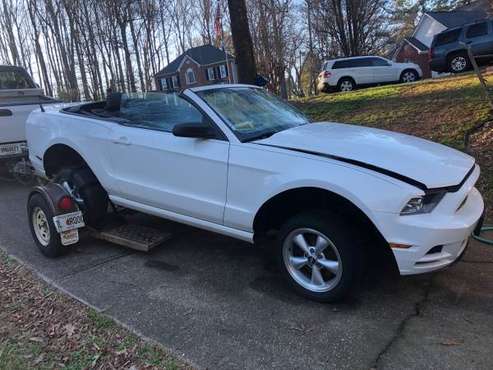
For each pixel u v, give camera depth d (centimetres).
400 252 317
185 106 424
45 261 475
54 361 300
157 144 432
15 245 525
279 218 394
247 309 361
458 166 353
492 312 339
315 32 3831
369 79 2019
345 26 3475
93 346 314
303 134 392
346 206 347
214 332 330
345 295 350
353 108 1028
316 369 287
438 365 285
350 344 310
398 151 354
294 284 373
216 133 399
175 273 431
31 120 573
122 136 461
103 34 2814
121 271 441
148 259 466
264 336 323
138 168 453
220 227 405
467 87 958
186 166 412
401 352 299
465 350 298
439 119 809
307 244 364
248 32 1017
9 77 888
